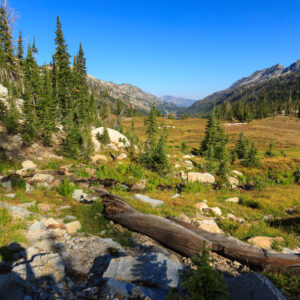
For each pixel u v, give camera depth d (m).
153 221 7.42
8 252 4.96
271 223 12.30
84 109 48.50
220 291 2.88
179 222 7.87
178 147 67.81
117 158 34.38
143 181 24.22
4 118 27.95
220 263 6.07
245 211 14.38
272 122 136.88
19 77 50.78
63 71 48.31
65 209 9.72
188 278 3.18
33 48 52.56
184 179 28.81
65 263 5.11
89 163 28.91
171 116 184.62
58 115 41.22
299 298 4.55
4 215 6.84
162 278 4.36
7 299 3.52
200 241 6.28
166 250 6.73
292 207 16.30
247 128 120.31
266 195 19.50
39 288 3.95
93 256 5.70
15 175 19.05
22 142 25.98
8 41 48.84
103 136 40.53
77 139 32.19
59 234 6.69
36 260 4.67
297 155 57.31
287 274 5.49
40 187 14.31
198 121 155.38
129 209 8.58
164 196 16.34
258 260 5.83
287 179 30.17
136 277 4.38
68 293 3.96
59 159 27.50
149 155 30.52
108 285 4.01
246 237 8.50
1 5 45.81
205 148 50.56
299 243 8.66
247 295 3.88
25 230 6.43
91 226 8.10
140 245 6.86
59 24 46.91
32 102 29.47
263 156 55.88
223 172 32.69
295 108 171.00
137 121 149.88
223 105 174.88
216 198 18.47
